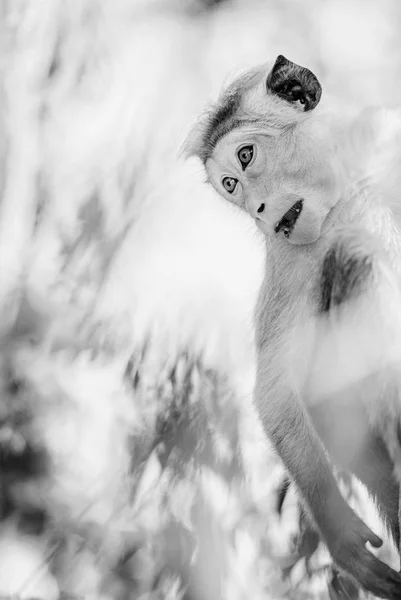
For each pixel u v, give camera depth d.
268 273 12.49
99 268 15.22
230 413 14.04
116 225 15.31
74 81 16.25
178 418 14.07
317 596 13.69
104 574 14.09
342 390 11.51
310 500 11.76
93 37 16.44
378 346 10.84
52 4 16.45
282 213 12.19
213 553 13.56
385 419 10.95
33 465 15.00
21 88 16.17
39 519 14.80
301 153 12.21
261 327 12.46
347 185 11.86
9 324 15.38
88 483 14.57
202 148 13.17
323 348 11.62
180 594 13.53
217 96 13.42
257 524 13.78
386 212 11.48
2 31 16.36
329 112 12.43
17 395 15.22
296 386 12.03
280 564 13.70
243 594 13.62
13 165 15.84
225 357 14.26
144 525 13.99
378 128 12.00
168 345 14.35
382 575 11.19
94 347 15.05
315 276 11.91
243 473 13.91
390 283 10.99
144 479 14.09
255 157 12.52
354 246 11.18
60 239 15.53
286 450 11.95
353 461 11.76
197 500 13.75
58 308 15.31
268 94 12.80
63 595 14.18
